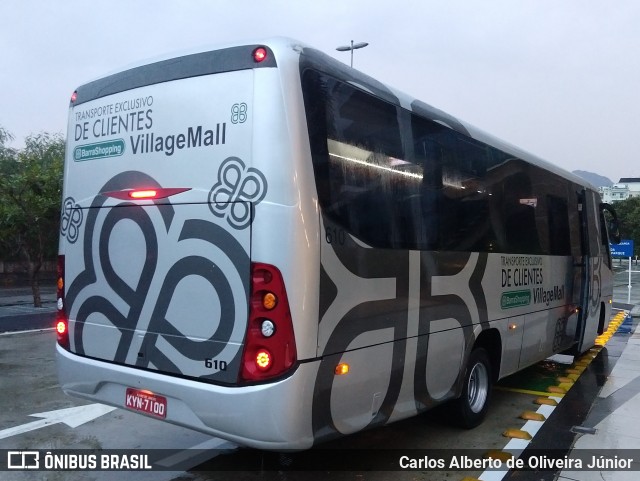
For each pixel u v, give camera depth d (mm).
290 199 3484
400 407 4418
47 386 7289
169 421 3902
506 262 6234
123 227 4270
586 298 8688
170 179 3984
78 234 4621
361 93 4188
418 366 4598
